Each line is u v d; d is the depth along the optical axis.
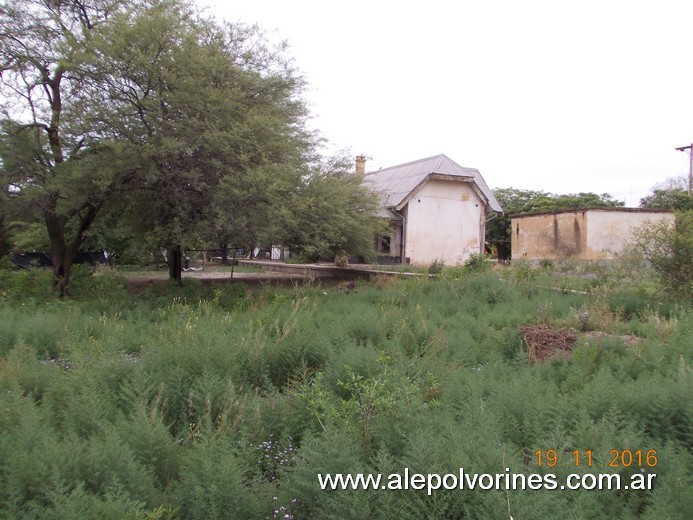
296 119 15.20
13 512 2.53
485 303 10.69
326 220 14.87
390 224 28.19
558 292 12.09
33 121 12.55
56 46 11.64
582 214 25.16
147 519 2.55
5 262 19.44
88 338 7.33
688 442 3.67
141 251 15.66
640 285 11.30
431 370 5.26
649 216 25.22
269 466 3.52
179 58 11.89
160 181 12.41
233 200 12.07
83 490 2.72
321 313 9.48
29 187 11.94
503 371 5.64
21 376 5.05
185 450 3.57
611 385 4.53
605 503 2.85
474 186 29.47
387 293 12.09
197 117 11.86
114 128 11.87
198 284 14.77
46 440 3.11
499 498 2.46
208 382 4.61
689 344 6.30
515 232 30.27
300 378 5.59
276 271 28.48
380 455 2.95
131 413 3.78
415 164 31.73
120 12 12.38
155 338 7.32
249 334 6.51
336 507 2.55
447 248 29.19
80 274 14.41
